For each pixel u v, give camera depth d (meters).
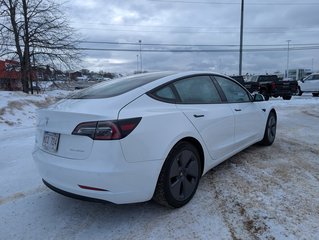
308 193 3.43
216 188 3.64
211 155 3.66
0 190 3.83
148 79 3.40
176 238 2.65
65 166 2.74
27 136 7.33
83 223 2.98
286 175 4.02
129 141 2.64
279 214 2.96
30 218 3.10
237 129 4.27
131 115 2.73
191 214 3.06
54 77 20.62
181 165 3.17
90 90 3.49
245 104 4.63
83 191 2.67
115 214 3.14
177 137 3.04
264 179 3.89
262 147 5.55
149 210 3.19
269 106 5.54
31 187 3.92
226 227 2.78
